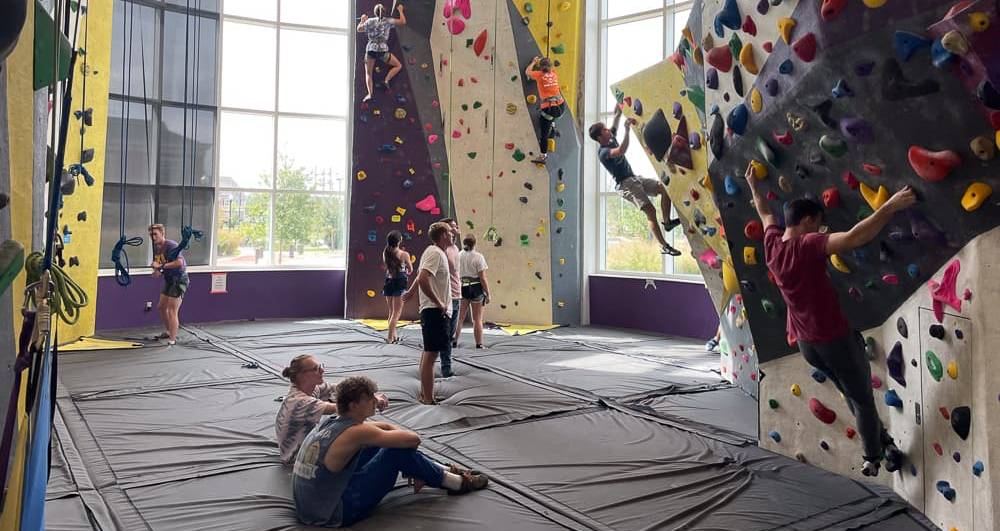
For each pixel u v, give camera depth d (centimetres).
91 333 722
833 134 251
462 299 698
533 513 291
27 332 122
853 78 223
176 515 283
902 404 295
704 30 308
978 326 226
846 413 332
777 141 282
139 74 812
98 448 366
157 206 833
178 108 844
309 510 277
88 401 464
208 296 870
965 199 213
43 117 148
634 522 282
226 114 885
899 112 216
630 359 644
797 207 279
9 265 103
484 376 559
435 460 356
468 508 295
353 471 278
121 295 801
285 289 917
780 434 371
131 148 812
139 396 479
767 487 321
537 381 541
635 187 596
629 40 838
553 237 848
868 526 278
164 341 712
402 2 871
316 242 950
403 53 874
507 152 848
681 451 372
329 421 284
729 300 530
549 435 401
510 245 861
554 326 850
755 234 334
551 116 773
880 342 311
